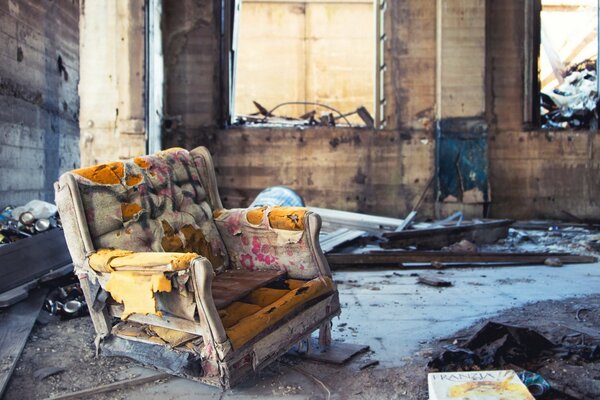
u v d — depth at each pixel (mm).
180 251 2883
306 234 2906
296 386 2512
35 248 3900
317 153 9156
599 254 6395
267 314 2441
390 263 5691
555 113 9906
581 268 5566
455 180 8914
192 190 3141
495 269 5570
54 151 5266
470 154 8898
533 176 9289
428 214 9156
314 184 9156
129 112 8328
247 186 9156
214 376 2238
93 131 8391
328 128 9156
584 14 13852
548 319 3525
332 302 2953
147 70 8328
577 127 9453
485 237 7328
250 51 16609
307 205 9172
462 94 8875
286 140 9141
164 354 2434
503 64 9273
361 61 16688
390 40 9156
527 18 9156
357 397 2389
